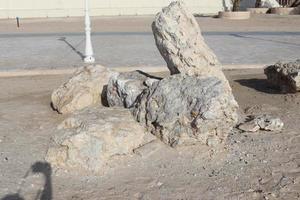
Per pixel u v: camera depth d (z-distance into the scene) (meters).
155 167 6.31
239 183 5.82
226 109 6.57
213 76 7.36
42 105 10.15
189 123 6.65
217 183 5.84
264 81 12.30
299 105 9.51
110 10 43.41
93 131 6.38
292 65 10.63
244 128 7.77
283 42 22.12
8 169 6.39
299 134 7.56
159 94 6.98
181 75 7.23
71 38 24.67
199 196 5.50
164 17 7.79
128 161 6.44
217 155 6.61
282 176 5.97
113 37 24.92
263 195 5.48
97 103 9.17
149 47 20.58
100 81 9.38
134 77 8.49
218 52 19.00
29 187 5.82
